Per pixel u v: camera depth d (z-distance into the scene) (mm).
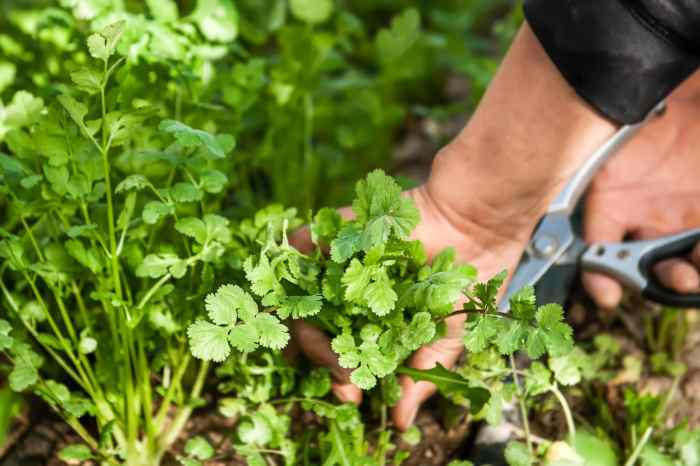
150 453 1031
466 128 985
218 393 1101
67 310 1081
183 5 1334
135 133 1082
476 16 1841
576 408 1110
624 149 1203
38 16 1164
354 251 918
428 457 1069
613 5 921
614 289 1133
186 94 1090
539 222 1081
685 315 1166
